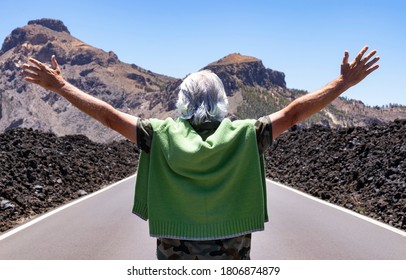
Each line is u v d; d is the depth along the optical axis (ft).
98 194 57.11
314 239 30.35
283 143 106.42
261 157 10.31
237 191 9.91
